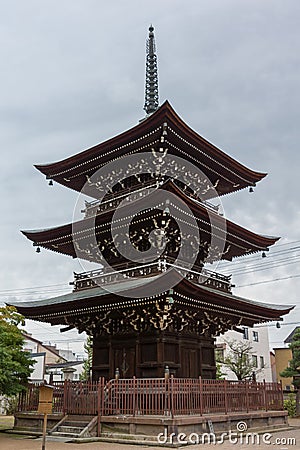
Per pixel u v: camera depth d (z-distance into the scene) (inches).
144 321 1093.8
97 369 1170.0
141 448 763.4
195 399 908.0
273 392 1201.4
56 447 776.9
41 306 1142.3
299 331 1934.1
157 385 876.6
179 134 1118.4
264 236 1348.4
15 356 1010.7
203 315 1165.1
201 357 1189.7
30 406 1056.8
